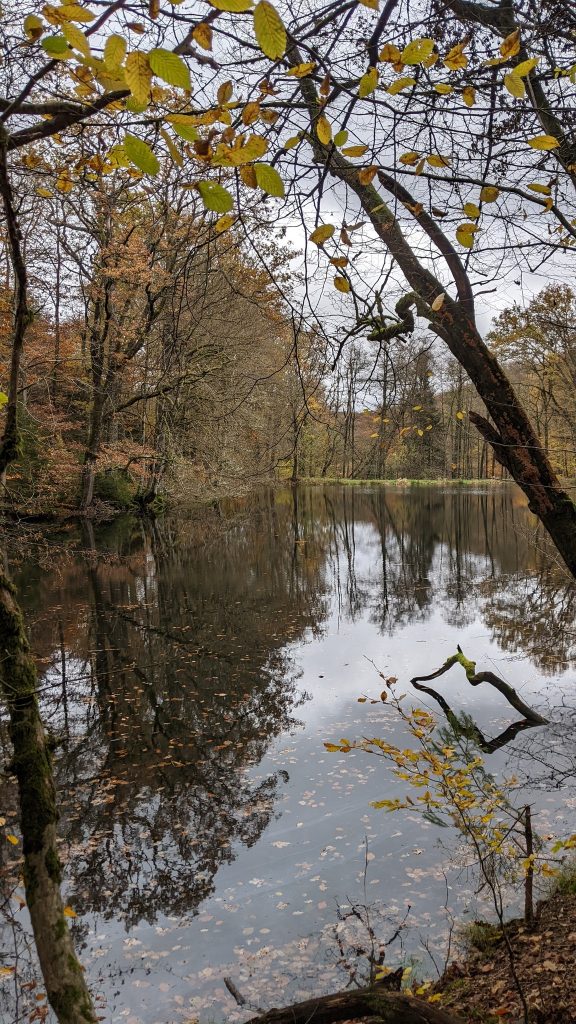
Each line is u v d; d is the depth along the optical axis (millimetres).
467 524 26531
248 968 3762
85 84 1478
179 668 9305
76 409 23797
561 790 5496
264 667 9359
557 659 9336
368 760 6371
